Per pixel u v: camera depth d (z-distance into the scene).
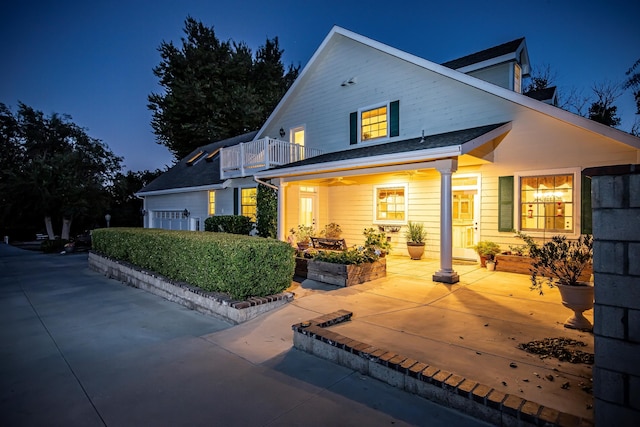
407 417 2.59
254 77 26.89
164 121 25.05
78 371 3.50
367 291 6.43
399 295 6.12
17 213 21.70
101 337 4.55
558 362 3.35
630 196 2.03
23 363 3.73
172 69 24.22
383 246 9.62
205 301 5.57
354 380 3.20
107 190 26.08
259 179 11.06
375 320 4.72
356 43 11.11
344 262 7.12
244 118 24.00
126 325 5.06
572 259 4.42
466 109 8.84
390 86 10.27
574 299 4.29
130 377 3.35
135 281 8.02
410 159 7.10
